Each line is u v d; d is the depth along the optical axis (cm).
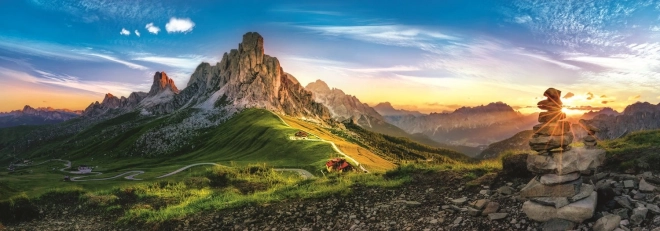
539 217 1052
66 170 16950
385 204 1433
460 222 1160
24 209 2288
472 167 1761
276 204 1577
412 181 1683
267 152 14925
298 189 1842
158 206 2319
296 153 13562
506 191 1319
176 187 2988
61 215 2369
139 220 1716
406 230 1179
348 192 1611
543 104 1088
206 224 1454
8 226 2127
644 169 1351
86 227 1975
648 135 1903
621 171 1397
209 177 3422
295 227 1338
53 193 2656
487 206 1202
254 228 1371
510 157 1502
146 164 17875
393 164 14475
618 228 945
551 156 1065
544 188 1056
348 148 14938
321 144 14138
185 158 18012
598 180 1327
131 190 2809
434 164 2005
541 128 1082
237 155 15688
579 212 989
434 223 1187
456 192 1452
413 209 1339
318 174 8925
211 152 18438
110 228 1762
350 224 1299
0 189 3098
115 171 15638
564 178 1029
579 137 1230
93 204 2458
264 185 3031
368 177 1923
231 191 2698
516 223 1087
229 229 1393
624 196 1114
